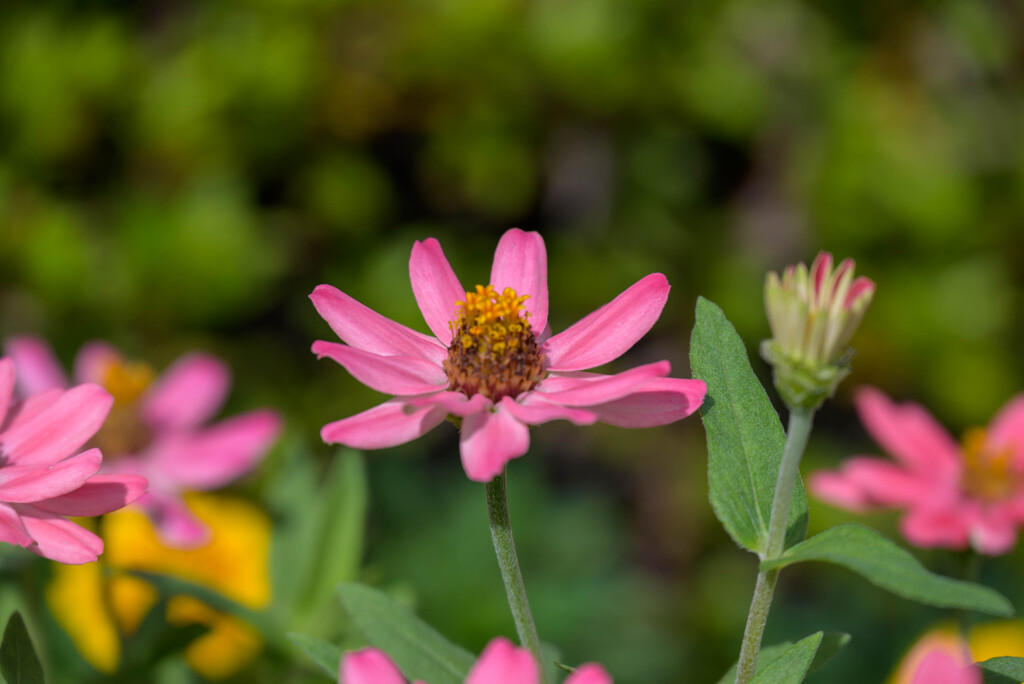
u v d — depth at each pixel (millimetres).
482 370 331
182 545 445
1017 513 436
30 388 463
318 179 759
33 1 741
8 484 325
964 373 759
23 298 709
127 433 466
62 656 404
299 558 422
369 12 745
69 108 708
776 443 325
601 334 339
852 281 312
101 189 739
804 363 310
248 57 724
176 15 793
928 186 760
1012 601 589
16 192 714
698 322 331
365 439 316
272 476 500
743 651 320
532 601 543
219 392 490
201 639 388
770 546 316
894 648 578
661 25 756
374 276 767
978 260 773
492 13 734
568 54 740
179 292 701
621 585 618
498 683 294
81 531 327
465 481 646
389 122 771
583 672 295
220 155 736
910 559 298
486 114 759
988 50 788
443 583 556
